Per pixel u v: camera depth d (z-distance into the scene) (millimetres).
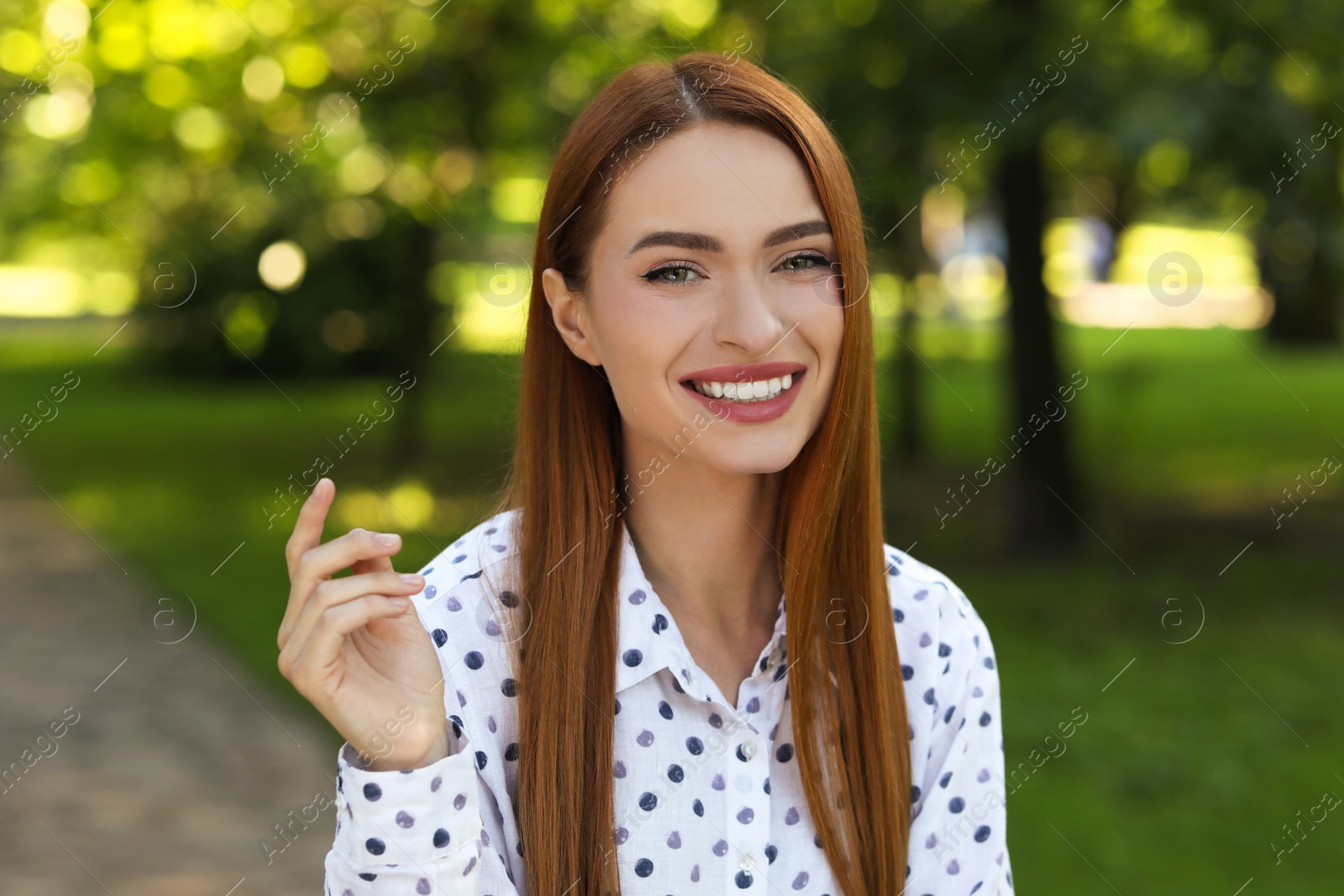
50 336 33500
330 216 16188
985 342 27922
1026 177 11672
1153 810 6355
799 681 1967
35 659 8570
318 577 1654
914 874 2127
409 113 12641
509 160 13570
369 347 22250
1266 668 8648
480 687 1896
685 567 2020
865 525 2037
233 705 7641
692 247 1829
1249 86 8867
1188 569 11438
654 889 1880
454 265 17297
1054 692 8227
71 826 5871
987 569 11523
